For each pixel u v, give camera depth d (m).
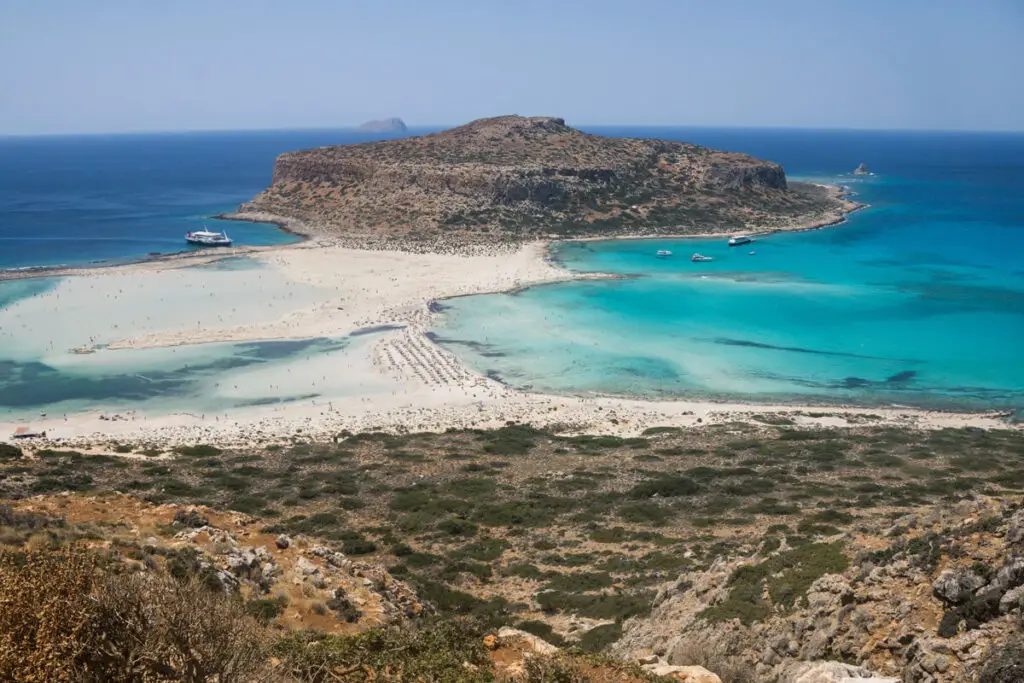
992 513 20.02
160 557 17.77
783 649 19.27
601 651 22.53
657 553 33.16
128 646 11.25
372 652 14.42
